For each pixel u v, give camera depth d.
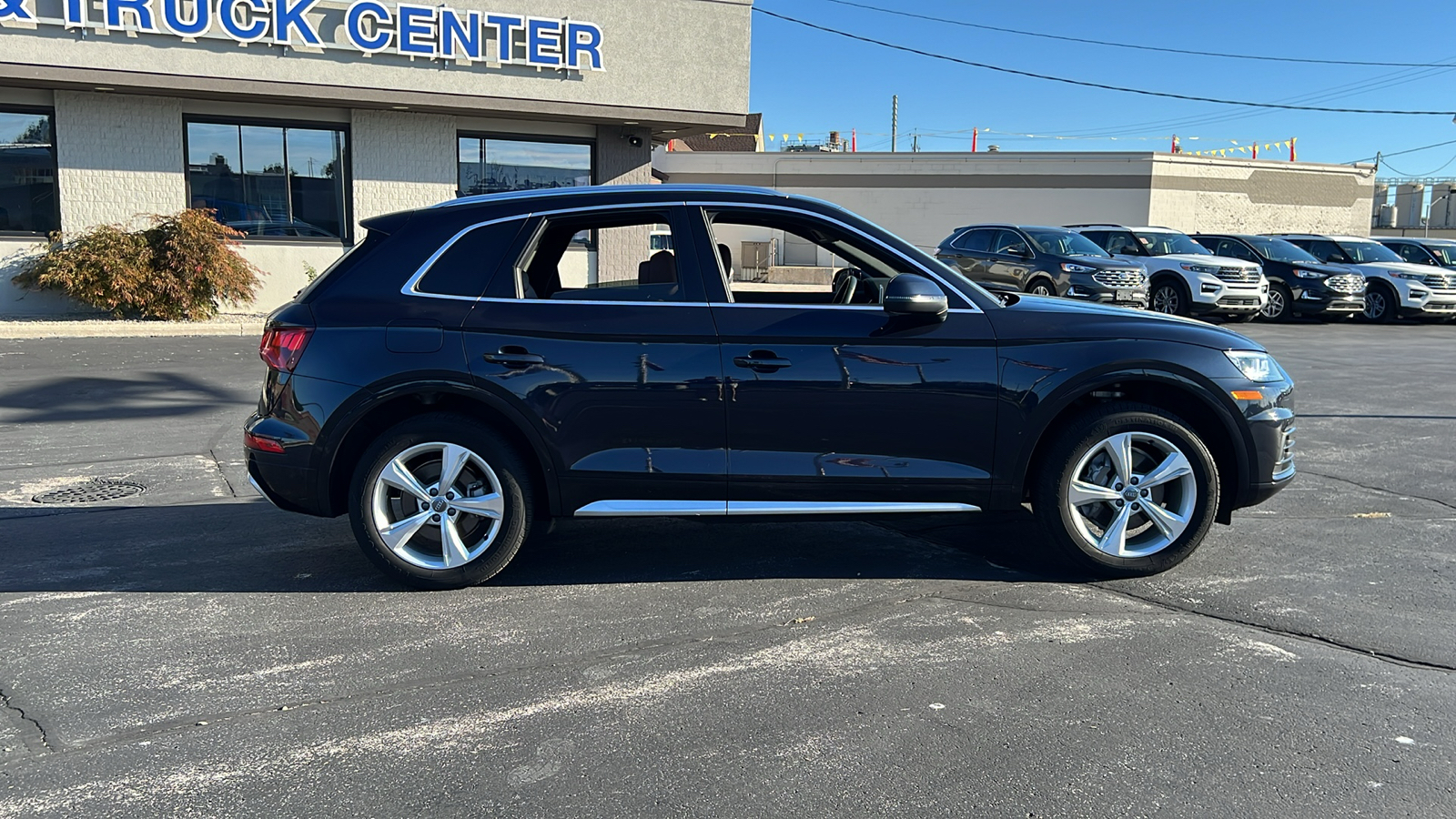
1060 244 17.09
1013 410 4.41
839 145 41.25
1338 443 7.81
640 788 2.91
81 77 13.17
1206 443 4.71
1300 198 34.09
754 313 4.41
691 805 2.82
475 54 14.89
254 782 2.94
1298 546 5.18
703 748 3.14
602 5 15.52
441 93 14.86
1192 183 32.19
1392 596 4.45
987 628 4.10
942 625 4.13
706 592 4.52
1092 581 4.66
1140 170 31.41
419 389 4.36
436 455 4.49
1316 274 19.08
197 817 2.76
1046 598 4.45
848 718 3.33
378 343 4.38
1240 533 5.40
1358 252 20.69
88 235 13.73
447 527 4.48
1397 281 19.30
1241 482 4.59
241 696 3.49
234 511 5.84
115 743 3.17
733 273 4.88
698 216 4.54
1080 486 4.53
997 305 4.52
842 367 4.36
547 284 4.68
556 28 15.23
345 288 4.48
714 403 4.37
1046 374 4.39
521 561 4.98
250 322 14.13
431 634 4.04
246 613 4.26
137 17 13.27
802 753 3.10
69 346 12.17
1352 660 3.78
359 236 15.62
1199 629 4.08
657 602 4.41
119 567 4.84
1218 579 4.67
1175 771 2.99
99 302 13.47
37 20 12.88
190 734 3.22
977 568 4.86
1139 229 19.08
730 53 16.27
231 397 9.28
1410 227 46.84
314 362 4.39
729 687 3.56
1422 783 2.92
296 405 4.41
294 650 3.88
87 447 7.37
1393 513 5.82
